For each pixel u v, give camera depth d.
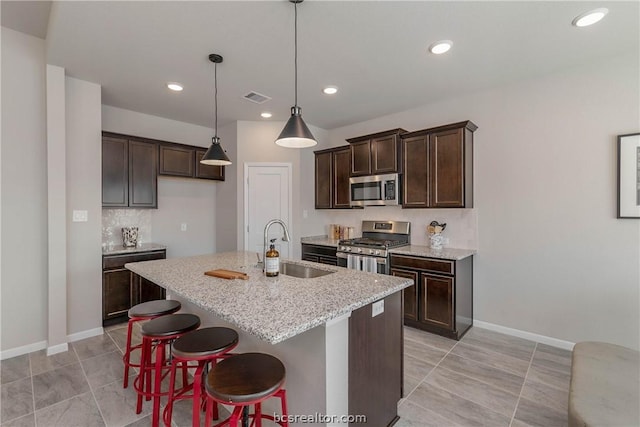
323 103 3.68
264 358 1.47
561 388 2.19
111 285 3.28
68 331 2.93
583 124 2.70
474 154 3.34
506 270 3.14
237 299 1.54
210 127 4.72
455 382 2.27
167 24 2.11
